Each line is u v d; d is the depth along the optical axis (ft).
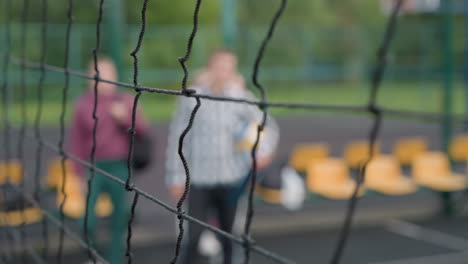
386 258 23.29
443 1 29.40
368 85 115.34
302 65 113.70
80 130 17.29
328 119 86.94
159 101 92.02
